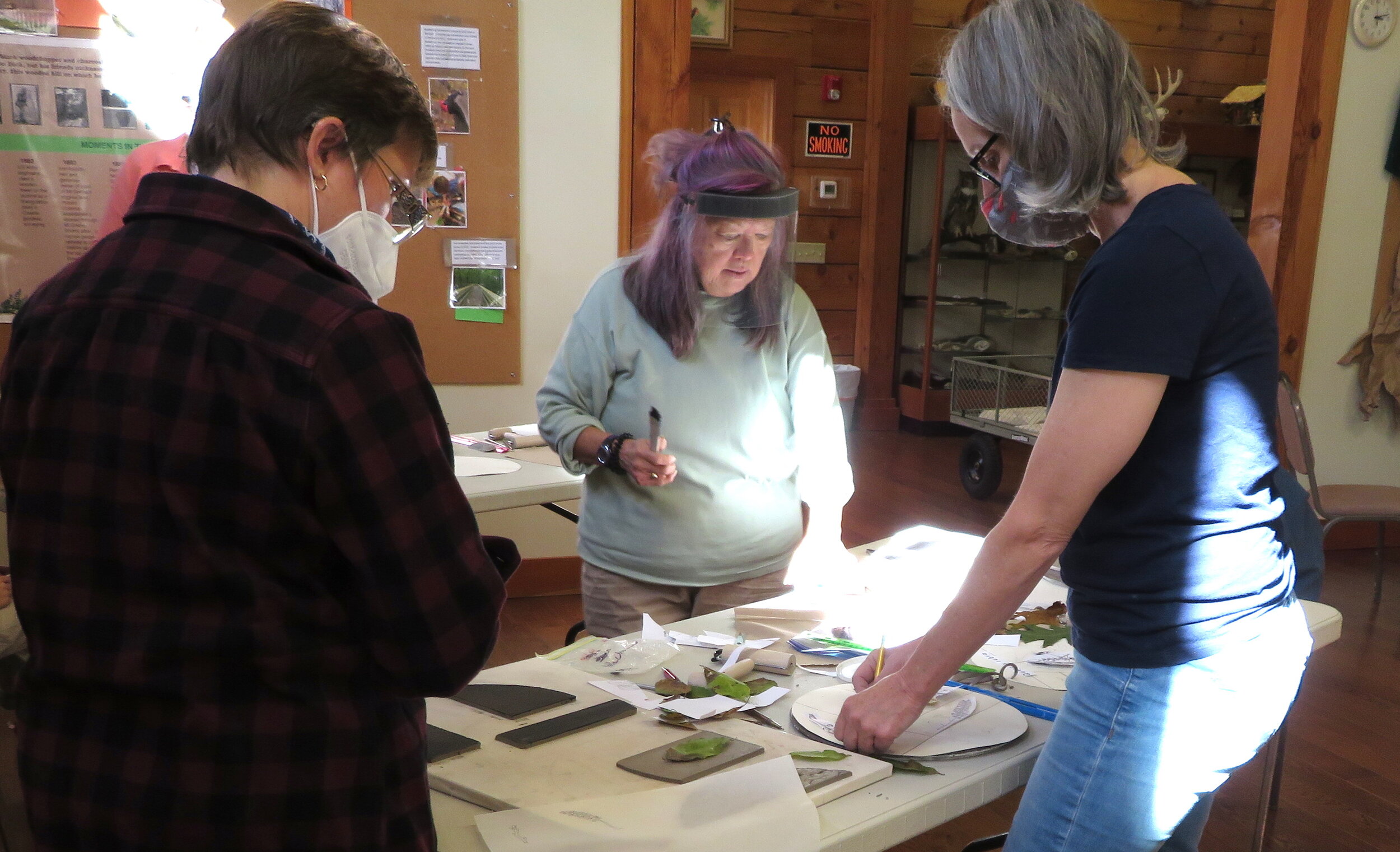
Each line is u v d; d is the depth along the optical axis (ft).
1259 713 3.51
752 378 6.26
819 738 4.02
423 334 11.85
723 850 3.19
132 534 2.49
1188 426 3.37
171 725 2.49
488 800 3.49
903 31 21.66
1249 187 23.57
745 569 6.38
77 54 10.19
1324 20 13.34
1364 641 11.91
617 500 6.35
